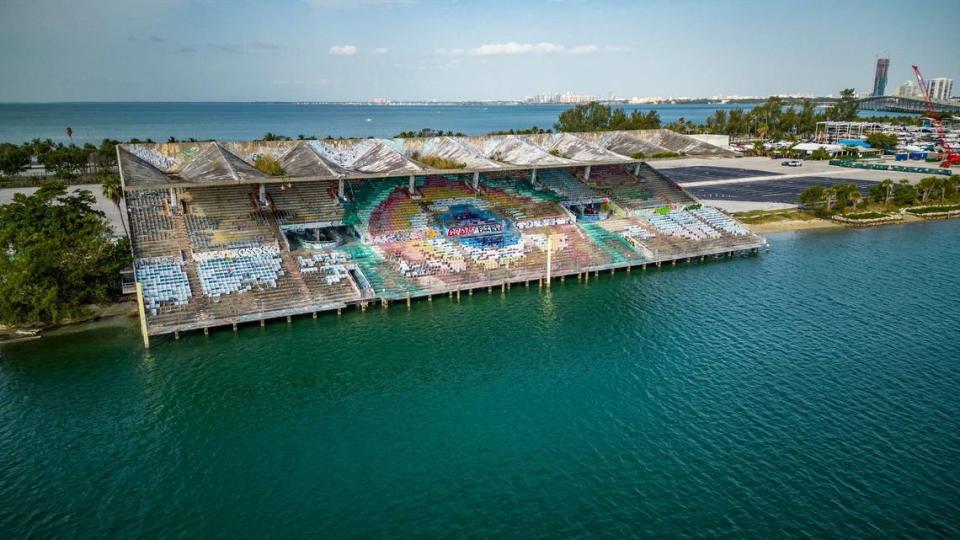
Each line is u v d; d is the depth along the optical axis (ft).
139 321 270.67
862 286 326.24
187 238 303.27
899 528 148.56
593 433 188.85
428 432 190.60
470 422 195.83
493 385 219.41
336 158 372.79
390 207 361.10
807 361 236.02
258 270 290.56
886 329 266.57
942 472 169.27
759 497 159.33
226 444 183.83
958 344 250.57
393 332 265.75
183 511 155.74
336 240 335.06
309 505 157.99
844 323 273.75
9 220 292.61
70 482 166.09
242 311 268.62
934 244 411.75
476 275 319.88
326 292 287.69
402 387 218.18
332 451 181.06
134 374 225.76
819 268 359.87
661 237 385.29
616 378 223.71
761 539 144.97
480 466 173.58
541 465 173.78
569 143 421.59
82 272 271.08
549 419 197.06
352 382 221.87
